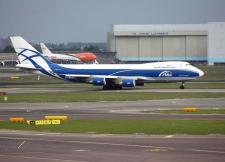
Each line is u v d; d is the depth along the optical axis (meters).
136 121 129.88
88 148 90.62
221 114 144.88
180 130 111.38
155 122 126.75
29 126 123.06
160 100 194.50
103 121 131.25
